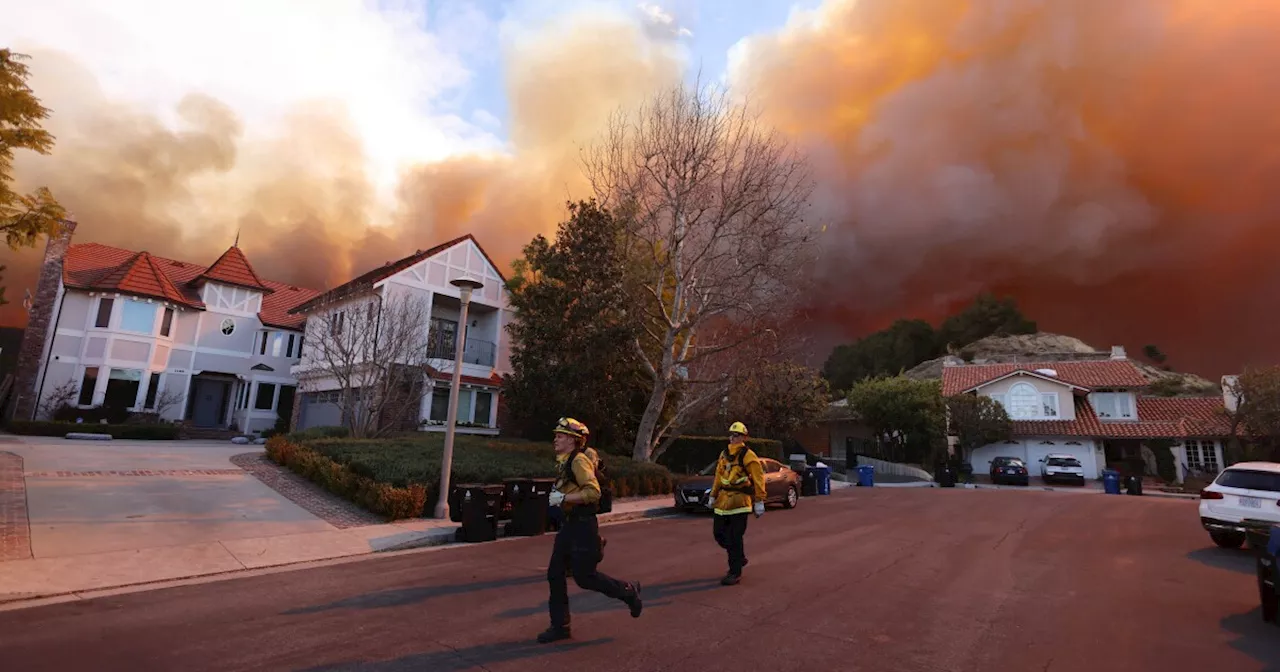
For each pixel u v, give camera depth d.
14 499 10.45
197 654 4.72
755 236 18.44
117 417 26.89
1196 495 27.59
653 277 20.56
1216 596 7.14
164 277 30.78
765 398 27.30
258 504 11.72
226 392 32.97
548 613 5.92
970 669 4.64
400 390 21.02
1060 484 32.62
